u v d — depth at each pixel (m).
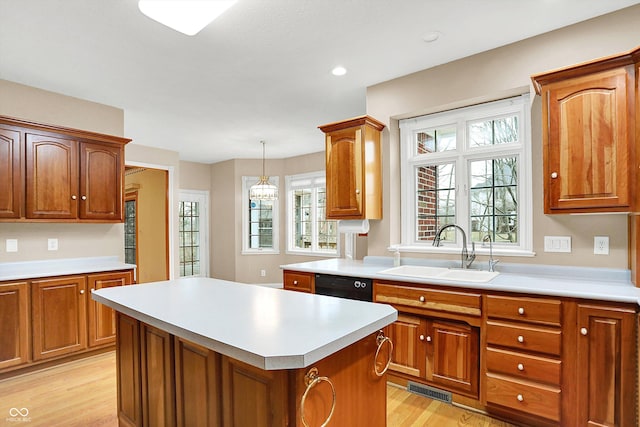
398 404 2.36
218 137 5.05
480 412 2.25
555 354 1.93
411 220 3.27
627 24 2.11
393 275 2.59
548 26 2.31
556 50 2.35
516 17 2.20
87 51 2.53
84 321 3.10
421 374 2.45
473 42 2.50
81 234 3.47
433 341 2.41
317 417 1.16
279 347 1.08
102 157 3.37
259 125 4.48
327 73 2.98
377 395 1.49
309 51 2.59
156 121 4.27
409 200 3.27
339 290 2.87
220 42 2.44
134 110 3.85
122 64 2.75
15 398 2.48
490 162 2.90
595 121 1.98
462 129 2.97
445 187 3.15
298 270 3.14
